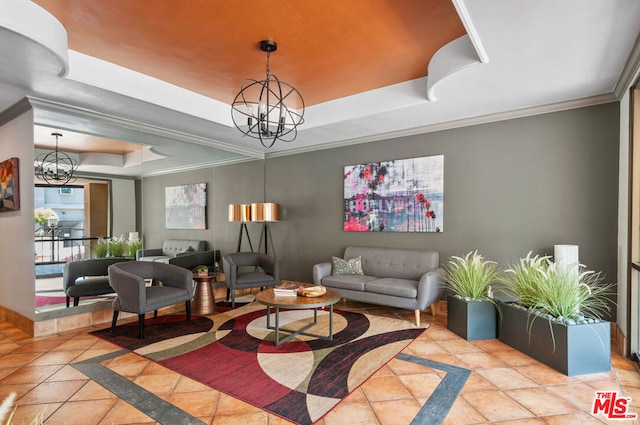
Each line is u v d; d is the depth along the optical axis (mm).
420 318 4219
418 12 2566
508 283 3559
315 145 5785
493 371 2764
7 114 3969
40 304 3654
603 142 3562
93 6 2447
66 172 3900
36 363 2936
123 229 4414
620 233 3336
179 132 4922
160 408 2238
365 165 5246
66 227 3891
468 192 4383
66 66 2789
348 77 3746
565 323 2783
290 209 6176
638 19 2166
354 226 5348
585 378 2639
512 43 2467
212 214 5660
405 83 3875
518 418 2125
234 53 3178
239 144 5770
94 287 4074
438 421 2092
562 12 2098
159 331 3766
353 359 2996
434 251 4531
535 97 3611
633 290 2986
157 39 2918
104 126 4207
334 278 4633
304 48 3092
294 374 2715
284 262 6242
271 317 4281
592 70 2930
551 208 3846
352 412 2189
